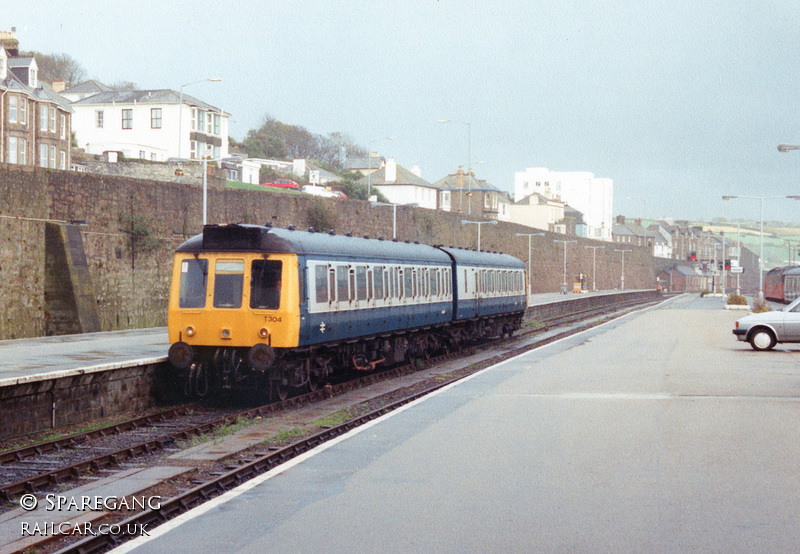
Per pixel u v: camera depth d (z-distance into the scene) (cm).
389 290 2544
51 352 2448
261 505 922
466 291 3369
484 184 13312
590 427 1412
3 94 5300
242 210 5153
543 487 991
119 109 7794
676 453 1188
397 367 2775
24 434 1602
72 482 1198
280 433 1480
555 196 15838
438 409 1633
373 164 13300
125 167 6350
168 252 4531
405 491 978
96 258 4034
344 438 1324
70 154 6094
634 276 15125
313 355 2106
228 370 1922
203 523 855
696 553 745
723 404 1688
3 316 3531
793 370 2358
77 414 1742
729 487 986
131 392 1908
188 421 1778
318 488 997
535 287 10431
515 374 2280
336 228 6253
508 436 1332
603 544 771
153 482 1100
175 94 7806
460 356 3350
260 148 12750
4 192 3588
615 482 1013
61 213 3866
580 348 3212
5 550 815
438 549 761
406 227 7562
